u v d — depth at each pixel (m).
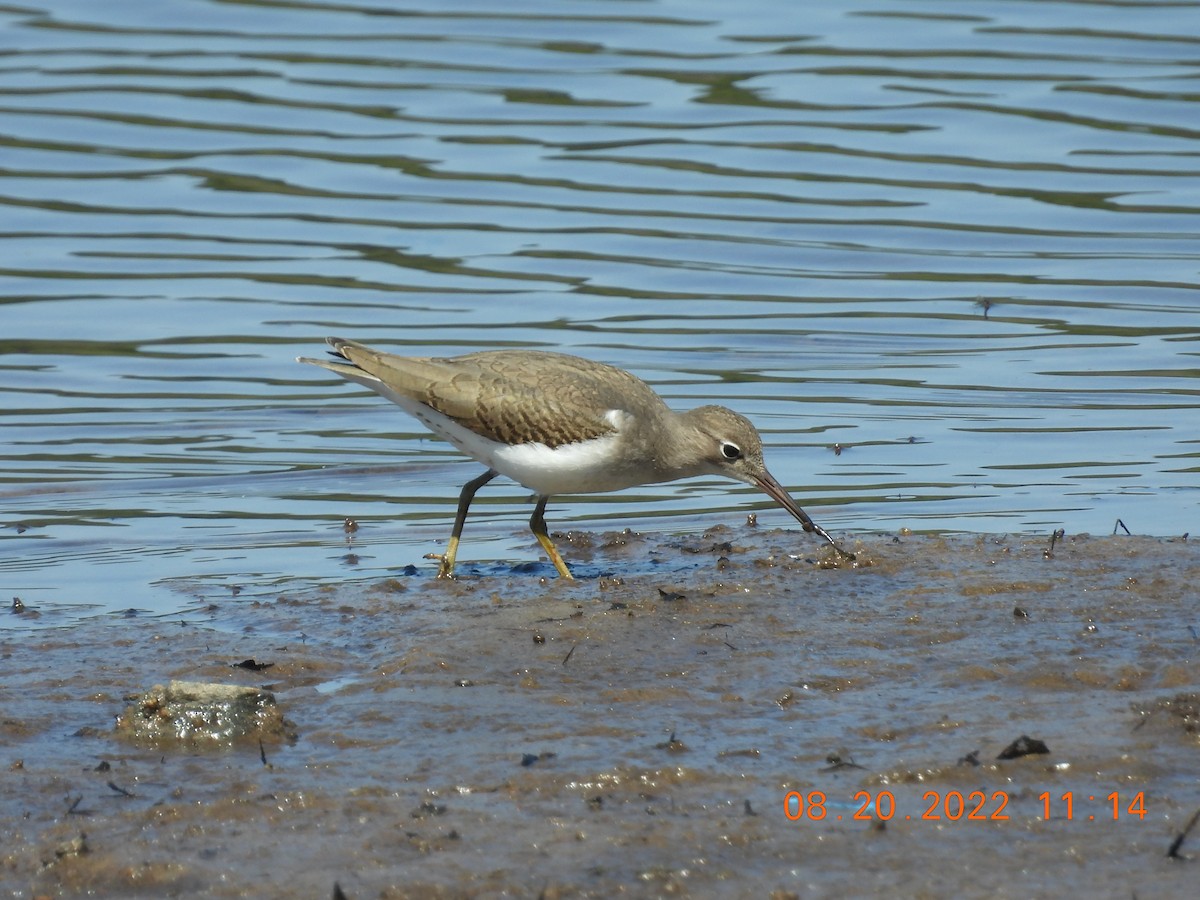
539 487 12.50
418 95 23.67
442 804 8.19
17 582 12.45
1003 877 7.38
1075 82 23.72
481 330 17.97
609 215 20.62
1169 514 13.66
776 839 7.77
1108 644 10.36
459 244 19.95
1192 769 8.44
